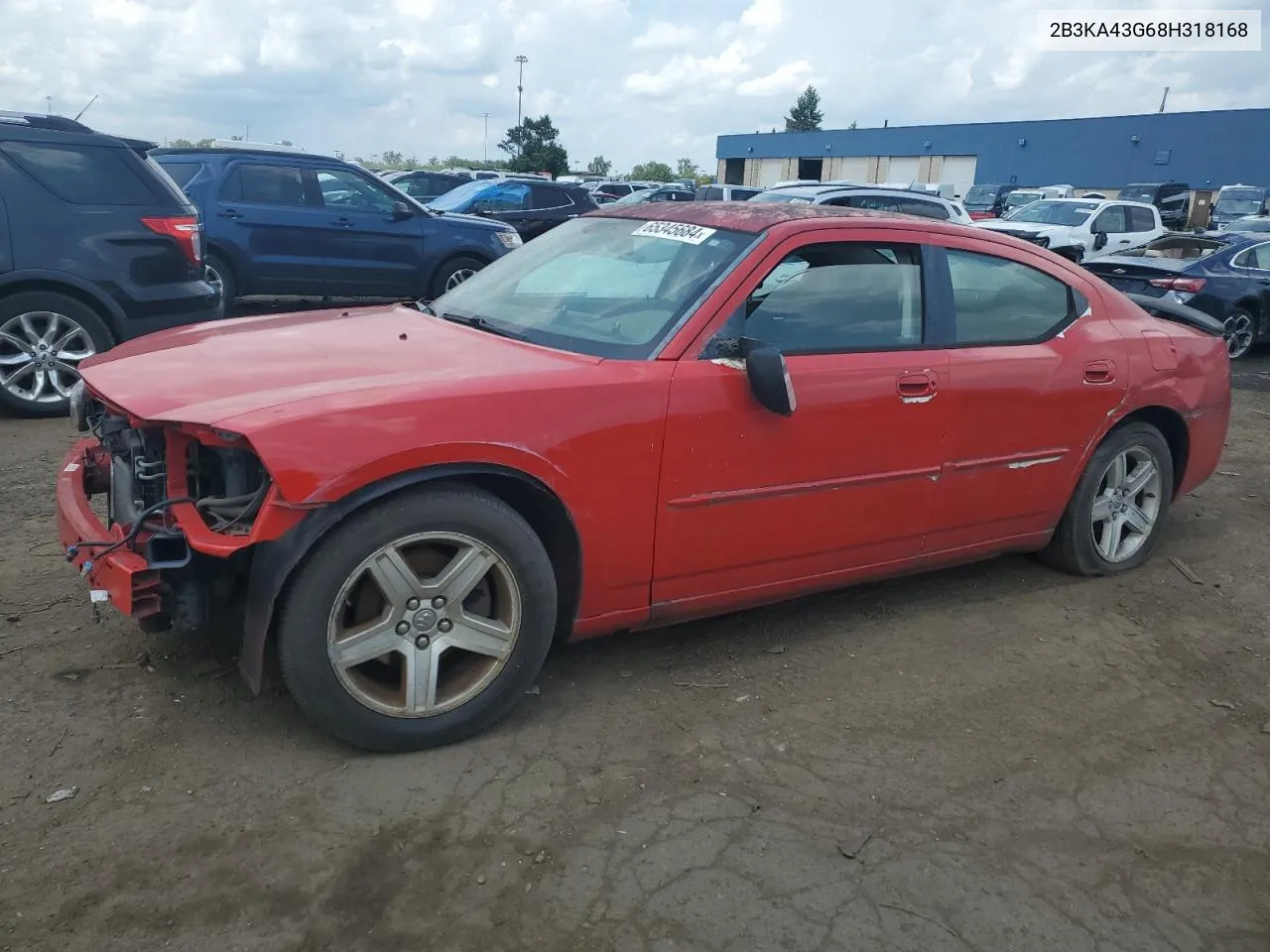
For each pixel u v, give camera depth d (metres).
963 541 4.21
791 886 2.58
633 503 3.23
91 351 6.92
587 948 2.33
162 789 2.77
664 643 3.87
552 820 2.76
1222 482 6.71
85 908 2.34
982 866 2.71
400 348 3.36
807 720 3.38
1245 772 3.26
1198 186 46.62
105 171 6.88
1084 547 4.66
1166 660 4.01
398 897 2.44
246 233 10.30
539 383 3.04
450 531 2.91
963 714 3.49
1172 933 2.53
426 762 2.99
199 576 2.94
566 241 4.22
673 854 2.66
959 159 54.97
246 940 2.28
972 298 4.09
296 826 2.66
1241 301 12.09
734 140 66.00
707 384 3.30
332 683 2.83
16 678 3.28
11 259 6.53
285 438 2.63
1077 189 49.25
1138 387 4.55
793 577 3.73
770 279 3.53
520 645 3.10
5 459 5.81
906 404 3.76
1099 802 3.04
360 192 10.98
